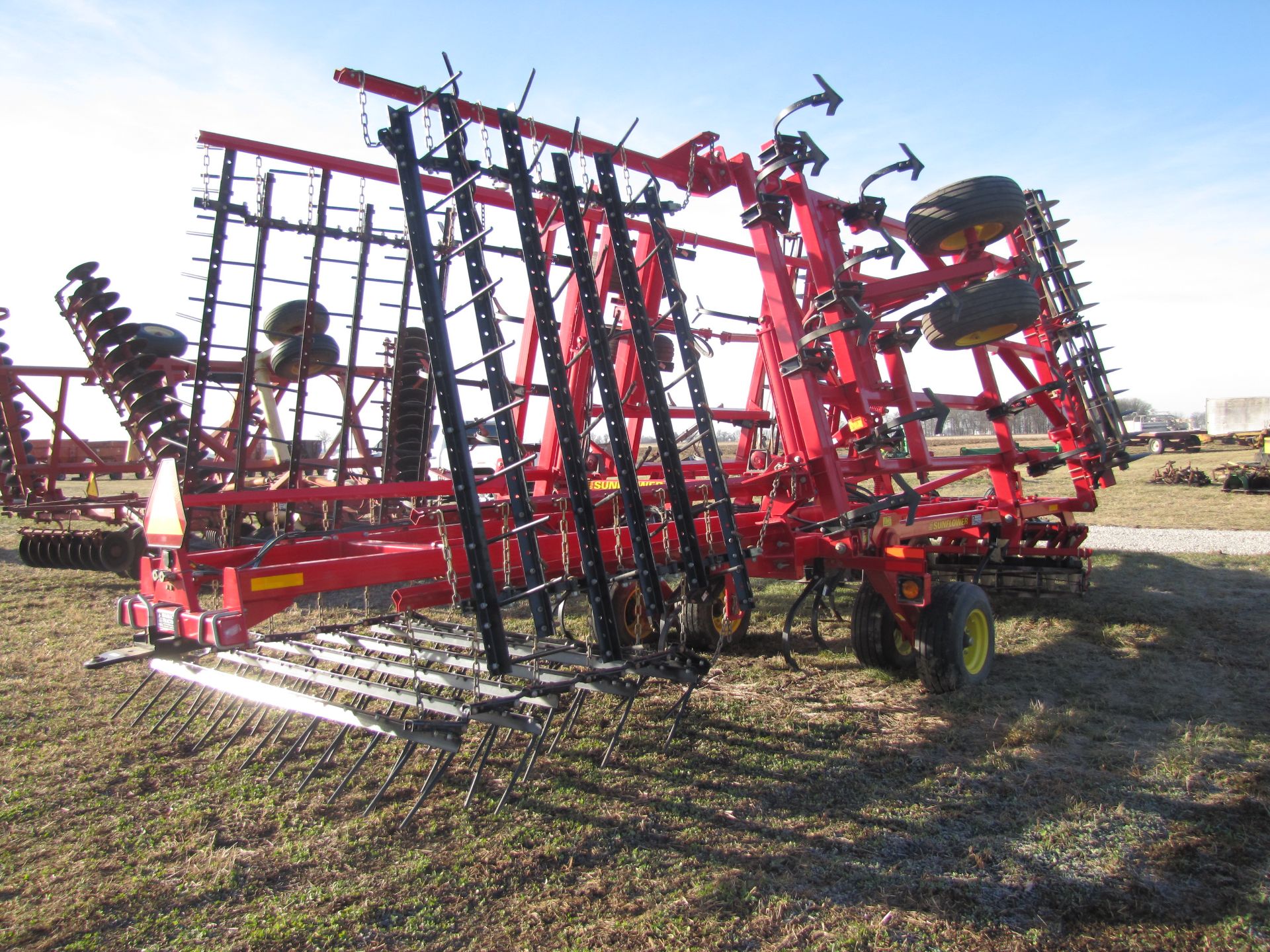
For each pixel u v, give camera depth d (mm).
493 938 2572
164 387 8656
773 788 3713
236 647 3463
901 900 2775
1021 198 4922
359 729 4492
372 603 8312
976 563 7809
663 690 5227
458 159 3551
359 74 3873
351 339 7621
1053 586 7367
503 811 3469
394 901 2785
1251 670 5543
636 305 3990
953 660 5008
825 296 4875
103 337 8523
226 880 2914
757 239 5055
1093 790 3645
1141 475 26359
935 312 5117
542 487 6082
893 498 4852
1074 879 2902
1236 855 3066
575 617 7469
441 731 3098
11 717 4664
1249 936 2559
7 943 2557
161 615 3574
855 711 4801
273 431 9070
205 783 3770
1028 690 5156
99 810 3498
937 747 4211
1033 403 7430
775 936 2580
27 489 11258
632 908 2729
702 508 4480
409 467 9672
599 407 7391
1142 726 4480
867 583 5629
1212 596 8016
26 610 8055
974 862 3025
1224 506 17141
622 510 5598
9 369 10867
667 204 4637
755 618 7543
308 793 3664
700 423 4223
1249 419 43219
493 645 3115
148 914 2717
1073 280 7648
